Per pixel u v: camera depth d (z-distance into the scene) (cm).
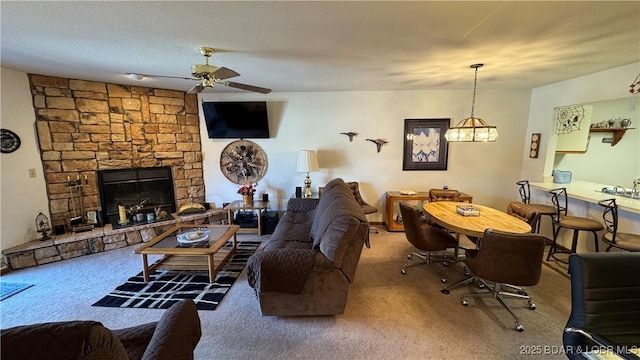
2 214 317
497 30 199
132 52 248
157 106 428
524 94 443
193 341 135
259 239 420
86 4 158
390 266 330
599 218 323
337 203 266
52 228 364
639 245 247
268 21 182
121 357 84
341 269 224
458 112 453
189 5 160
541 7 164
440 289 279
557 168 457
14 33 202
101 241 371
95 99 379
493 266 220
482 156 464
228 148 479
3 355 69
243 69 311
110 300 259
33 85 338
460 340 208
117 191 410
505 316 236
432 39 217
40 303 255
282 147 478
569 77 354
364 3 157
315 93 461
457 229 264
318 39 216
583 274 141
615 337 134
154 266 304
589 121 401
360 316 236
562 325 224
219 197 493
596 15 174
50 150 356
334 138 471
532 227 284
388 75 342
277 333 215
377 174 479
